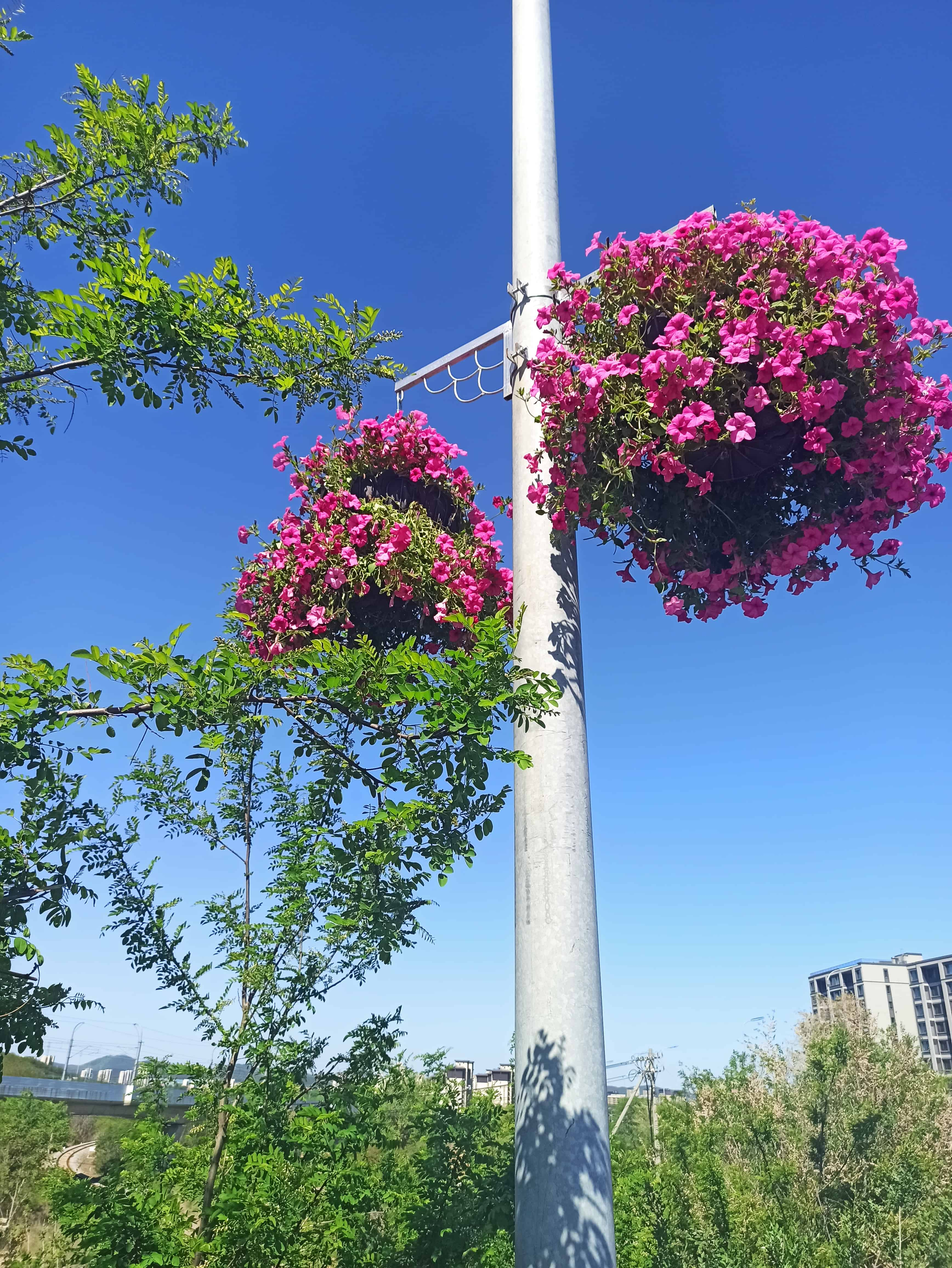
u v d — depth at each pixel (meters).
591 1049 2.13
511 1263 4.04
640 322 2.35
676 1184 7.92
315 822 3.26
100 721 2.06
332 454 3.28
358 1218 3.63
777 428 2.26
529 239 3.19
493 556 3.18
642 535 2.51
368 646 2.35
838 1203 9.55
